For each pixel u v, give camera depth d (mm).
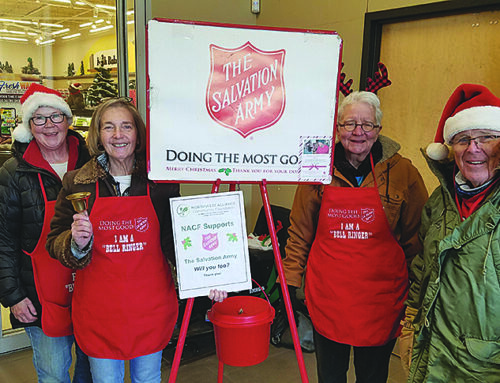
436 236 1325
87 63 3008
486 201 1203
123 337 1441
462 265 1207
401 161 1747
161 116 1293
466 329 1210
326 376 1808
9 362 2621
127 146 1419
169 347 2779
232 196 1386
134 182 1459
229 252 1395
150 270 1468
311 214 1832
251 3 3855
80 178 1438
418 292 1495
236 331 1544
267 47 1314
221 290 1395
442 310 1268
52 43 2939
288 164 1389
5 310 2764
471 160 1231
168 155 1317
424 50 2738
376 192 1656
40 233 1668
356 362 1839
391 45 2920
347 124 1639
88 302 1444
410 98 2859
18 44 2861
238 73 1312
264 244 3090
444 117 1389
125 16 2934
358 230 1672
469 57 2529
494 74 2428
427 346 1341
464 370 1214
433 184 2791
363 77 3004
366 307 1672
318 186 1778
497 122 1191
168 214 1501
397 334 1734
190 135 1317
